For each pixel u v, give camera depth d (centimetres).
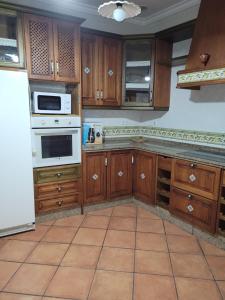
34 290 176
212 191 226
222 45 222
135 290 176
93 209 313
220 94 274
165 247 232
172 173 268
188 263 208
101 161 305
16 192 244
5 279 186
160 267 202
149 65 322
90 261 210
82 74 297
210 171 225
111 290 176
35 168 262
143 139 375
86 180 298
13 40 239
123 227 271
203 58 232
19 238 245
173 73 331
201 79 238
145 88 330
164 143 346
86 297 170
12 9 230
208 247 232
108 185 316
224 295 172
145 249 228
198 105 301
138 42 318
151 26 357
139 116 392
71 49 268
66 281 185
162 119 356
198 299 169
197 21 247
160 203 294
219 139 281
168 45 322
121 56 323
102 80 313
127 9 189
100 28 335
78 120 282
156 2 294
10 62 237
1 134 229
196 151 279
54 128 267
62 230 262
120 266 203
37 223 276
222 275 193
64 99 275
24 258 212
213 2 230
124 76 328
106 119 364
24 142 242
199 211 242
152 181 300
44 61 255
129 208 324
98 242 239
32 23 243
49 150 268
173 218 279
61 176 280
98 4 304
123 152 320
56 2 297
